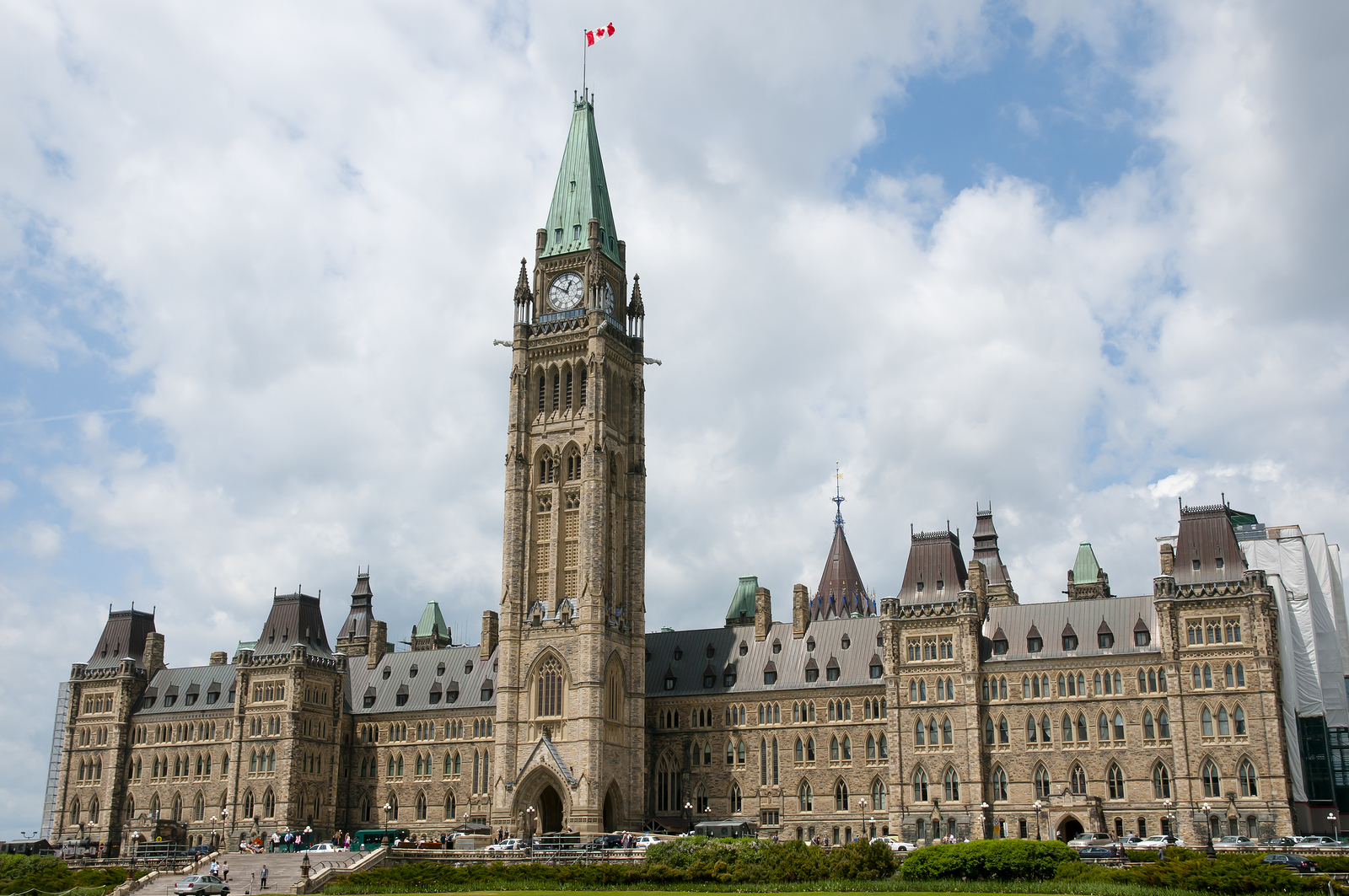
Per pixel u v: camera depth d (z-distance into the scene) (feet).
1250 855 292.20
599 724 507.30
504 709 522.06
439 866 350.23
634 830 521.24
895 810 489.26
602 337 552.00
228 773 589.32
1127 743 463.42
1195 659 453.58
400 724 609.01
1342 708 513.86
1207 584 457.68
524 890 318.65
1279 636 472.03
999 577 625.82
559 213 583.17
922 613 503.20
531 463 553.23
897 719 497.46
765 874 312.09
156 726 631.15
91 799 634.02
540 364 564.30
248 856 451.94
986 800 477.36
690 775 551.59
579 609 519.19
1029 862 288.71
